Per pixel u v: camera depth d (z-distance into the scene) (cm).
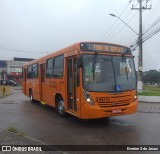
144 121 1252
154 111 1591
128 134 980
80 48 1100
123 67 1155
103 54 1127
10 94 3406
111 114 1082
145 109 1677
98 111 1059
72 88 1196
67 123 1201
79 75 1097
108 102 1082
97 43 1130
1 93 3441
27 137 902
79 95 1101
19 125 1155
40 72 1759
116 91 1099
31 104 1989
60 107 1367
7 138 839
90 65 1095
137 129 1068
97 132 1017
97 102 1068
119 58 1156
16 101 2264
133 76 1171
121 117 1364
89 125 1154
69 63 1234
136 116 1402
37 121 1253
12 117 1372
